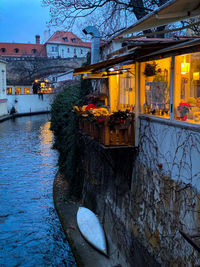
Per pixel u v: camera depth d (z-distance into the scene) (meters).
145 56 6.14
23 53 73.44
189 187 4.70
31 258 8.16
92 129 7.84
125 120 6.68
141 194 6.41
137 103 6.63
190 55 4.81
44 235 9.24
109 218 8.18
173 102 5.20
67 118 15.30
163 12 4.06
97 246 7.75
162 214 5.50
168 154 5.38
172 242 5.09
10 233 9.43
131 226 6.77
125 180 7.24
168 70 5.44
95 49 10.93
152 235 5.82
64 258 8.12
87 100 11.21
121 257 7.16
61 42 68.25
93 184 9.74
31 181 14.15
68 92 16.97
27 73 53.56
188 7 3.94
